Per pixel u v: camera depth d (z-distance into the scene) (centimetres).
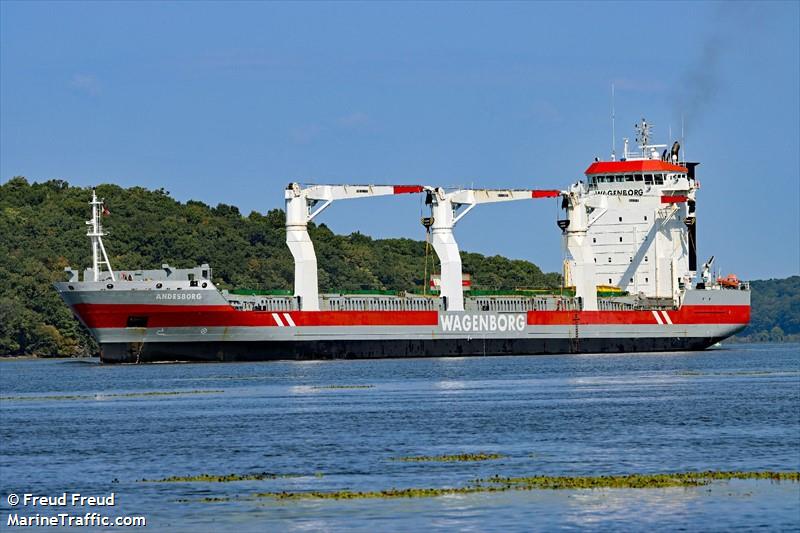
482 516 17462
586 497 18562
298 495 18975
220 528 17075
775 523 16888
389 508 18000
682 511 17600
